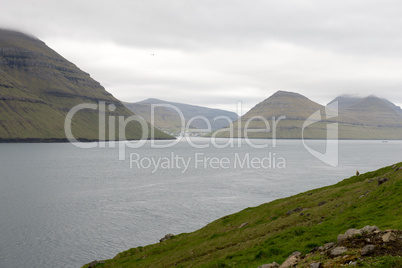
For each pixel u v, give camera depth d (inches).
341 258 924.0
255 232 1979.6
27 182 7062.0
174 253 2118.6
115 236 3540.8
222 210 4566.9
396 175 1993.1
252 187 6333.7
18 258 2987.2
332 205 2007.9
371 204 1690.5
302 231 1622.8
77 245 3292.3
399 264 803.4
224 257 1558.8
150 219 4153.5
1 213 4443.9
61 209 4660.4
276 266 1101.1
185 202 5064.0
